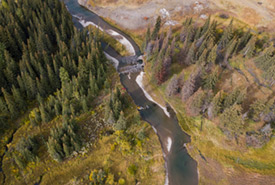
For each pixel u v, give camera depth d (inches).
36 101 2699.3
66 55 2950.3
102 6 4628.4
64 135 2128.4
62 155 2180.1
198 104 2458.2
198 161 2351.1
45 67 2800.2
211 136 2474.2
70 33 3641.7
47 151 2246.6
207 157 2357.3
